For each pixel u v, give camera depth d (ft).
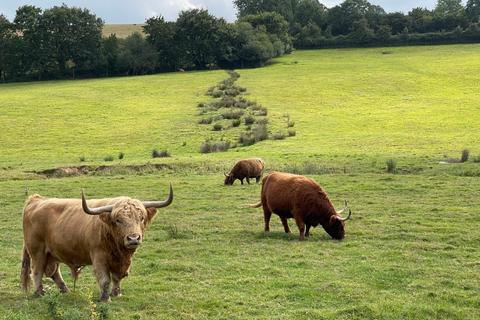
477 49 414.41
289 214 57.82
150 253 51.75
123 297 37.37
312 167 111.24
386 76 309.42
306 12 563.48
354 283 40.52
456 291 38.68
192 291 39.32
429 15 522.06
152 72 393.70
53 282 42.32
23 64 381.40
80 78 384.88
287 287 40.09
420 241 54.80
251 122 200.34
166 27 393.29
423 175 99.45
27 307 35.47
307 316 33.88
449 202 74.69
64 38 381.60
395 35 483.10
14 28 382.42
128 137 187.73
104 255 34.63
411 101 239.50
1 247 56.59
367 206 73.31
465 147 139.23
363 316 33.86
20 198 88.28
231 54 388.57
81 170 126.21
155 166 125.29
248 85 295.69
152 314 34.60
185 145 169.48
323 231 61.11
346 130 180.14
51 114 236.63
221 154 145.28
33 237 37.70
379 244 53.78
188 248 53.47
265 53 388.98
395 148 142.00
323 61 398.83
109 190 94.02
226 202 80.64
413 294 38.14
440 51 418.10
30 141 188.03
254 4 573.74
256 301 37.01
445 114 203.72
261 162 104.22
